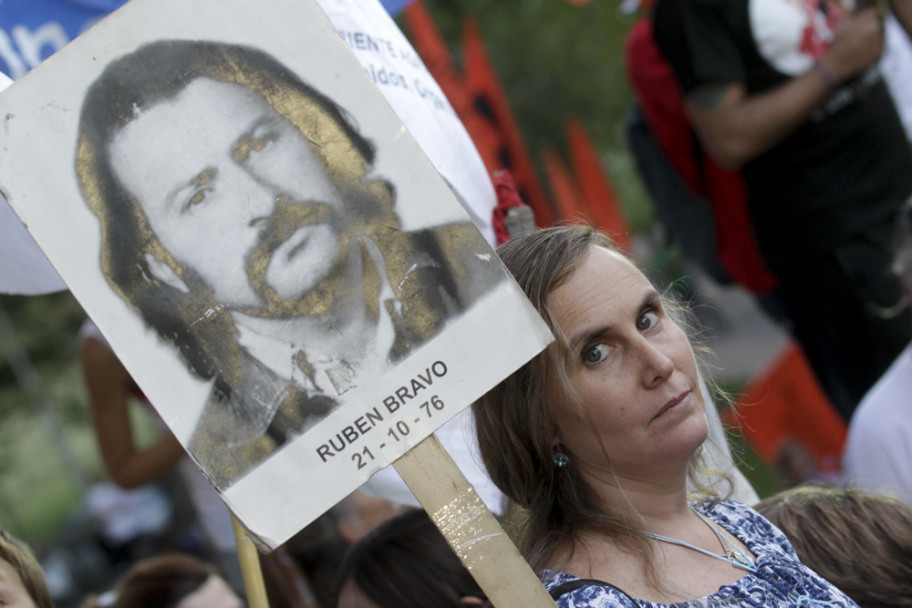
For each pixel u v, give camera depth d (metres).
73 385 14.09
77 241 1.94
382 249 1.97
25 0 3.13
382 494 3.19
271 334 1.96
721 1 4.60
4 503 13.23
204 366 1.95
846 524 2.90
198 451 1.93
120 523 11.12
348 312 1.97
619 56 16.38
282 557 4.12
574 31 16.28
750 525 2.41
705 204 5.75
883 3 4.48
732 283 6.08
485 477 2.91
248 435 1.94
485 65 6.80
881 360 4.93
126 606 3.76
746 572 2.19
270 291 1.97
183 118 1.97
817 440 6.12
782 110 4.52
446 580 2.88
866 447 4.19
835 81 4.48
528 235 2.30
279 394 1.95
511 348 1.95
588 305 2.13
